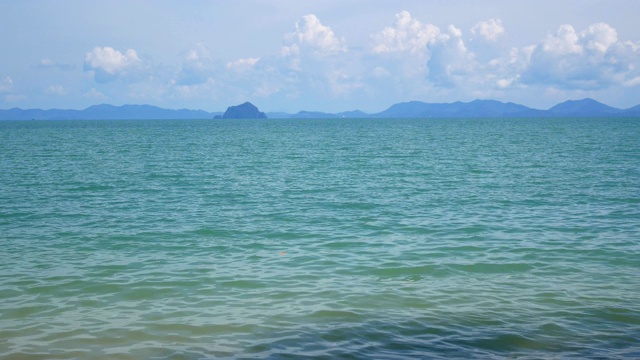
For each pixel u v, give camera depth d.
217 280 15.73
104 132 145.25
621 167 45.31
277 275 16.23
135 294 14.55
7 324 12.48
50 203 28.80
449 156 58.81
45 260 17.81
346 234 21.70
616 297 14.19
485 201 29.36
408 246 19.70
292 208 27.53
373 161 53.19
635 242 20.06
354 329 12.22
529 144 79.44
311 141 93.56
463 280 15.73
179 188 34.62
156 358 10.80
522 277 16.00
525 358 10.77
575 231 21.98
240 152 66.69
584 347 11.24
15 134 128.50
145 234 21.69
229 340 11.66
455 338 11.73
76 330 12.16
